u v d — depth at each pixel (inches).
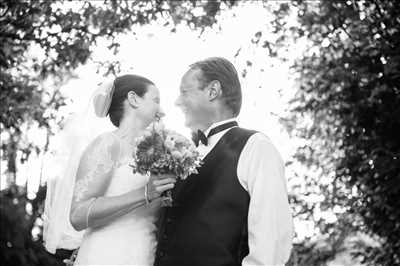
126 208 125.0
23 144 333.1
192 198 127.0
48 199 143.5
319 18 336.2
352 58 320.5
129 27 350.3
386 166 302.2
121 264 127.4
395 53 313.4
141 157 122.1
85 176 129.7
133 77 141.3
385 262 315.9
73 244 141.3
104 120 140.1
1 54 335.3
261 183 122.5
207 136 132.9
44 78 342.3
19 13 336.8
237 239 123.6
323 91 327.0
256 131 130.0
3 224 231.3
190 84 134.1
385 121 311.3
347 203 330.6
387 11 323.0
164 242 127.3
